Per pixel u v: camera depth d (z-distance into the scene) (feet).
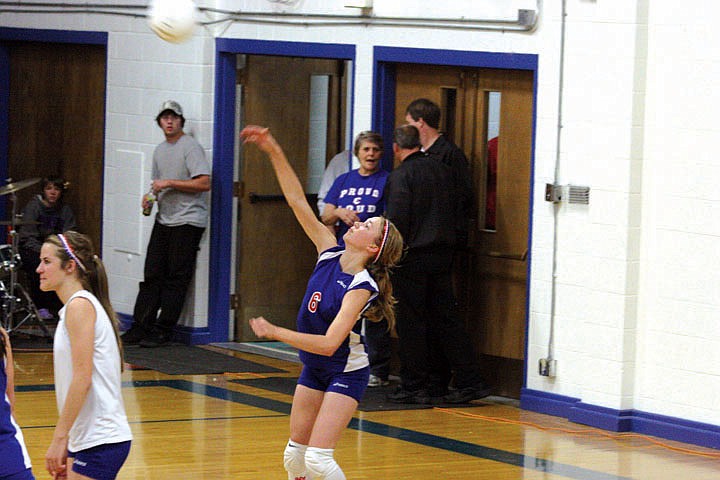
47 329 67.77
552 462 43.73
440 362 54.85
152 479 39.45
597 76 50.03
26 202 78.43
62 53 75.87
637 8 48.65
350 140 60.18
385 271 33.19
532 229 52.60
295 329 69.87
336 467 32.73
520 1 52.65
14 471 25.73
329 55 60.95
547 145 51.83
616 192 49.42
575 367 51.11
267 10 63.57
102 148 74.23
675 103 48.16
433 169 52.49
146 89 69.10
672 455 45.62
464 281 56.59
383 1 58.23
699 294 47.60
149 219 68.80
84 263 28.76
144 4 68.90
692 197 47.73
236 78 66.74
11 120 78.38
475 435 47.78
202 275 67.15
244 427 47.73
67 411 27.96
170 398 53.16
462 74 56.29
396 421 49.85
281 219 69.05
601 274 50.01
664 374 48.75
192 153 65.26
